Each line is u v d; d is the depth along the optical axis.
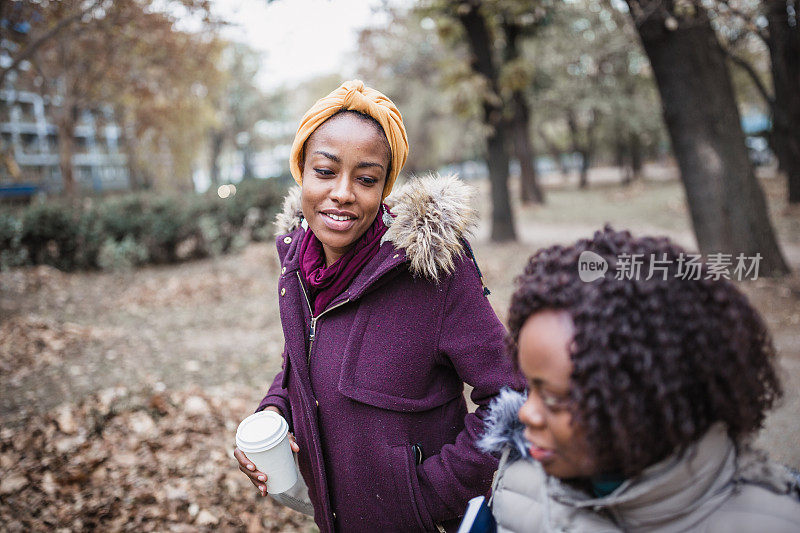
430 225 1.27
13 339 5.68
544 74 19.67
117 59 14.04
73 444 3.38
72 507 2.84
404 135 1.39
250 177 13.88
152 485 3.06
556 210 19.66
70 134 15.88
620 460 0.77
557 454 0.82
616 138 26.20
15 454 3.28
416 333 1.34
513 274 8.75
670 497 0.80
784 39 6.70
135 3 8.56
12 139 34.34
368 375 1.34
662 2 5.66
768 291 6.03
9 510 2.79
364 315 1.36
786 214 12.66
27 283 8.70
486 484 1.31
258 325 6.72
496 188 12.45
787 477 0.82
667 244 0.82
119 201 11.48
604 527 0.86
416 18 12.12
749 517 0.77
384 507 1.37
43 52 13.60
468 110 11.84
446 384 1.43
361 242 1.38
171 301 7.92
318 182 1.32
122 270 10.16
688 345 0.74
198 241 11.77
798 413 3.50
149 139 22.53
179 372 5.08
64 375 4.95
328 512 1.42
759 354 0.81
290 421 1.59
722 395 0.75
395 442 1.35
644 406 0.73
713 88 6.66
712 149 6.73
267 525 2.83
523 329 0.83
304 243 1.48
